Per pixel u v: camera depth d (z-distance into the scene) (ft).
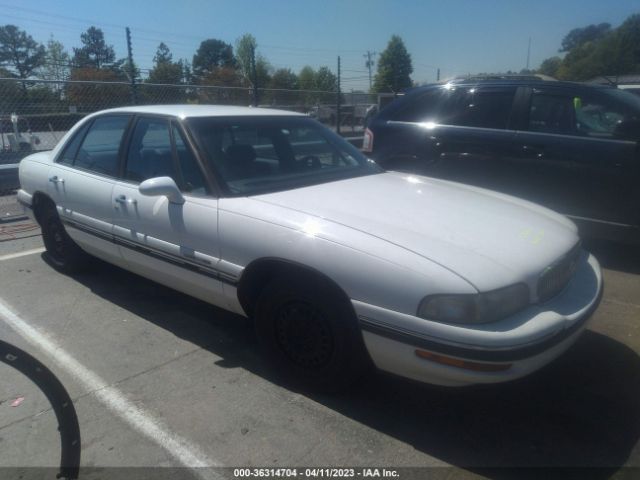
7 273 16.28
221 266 10.34
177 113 12.09
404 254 8.30
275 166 12.15
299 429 8.91
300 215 9.59
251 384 10.24
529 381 10.39
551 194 17.37
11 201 26.48
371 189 11.53
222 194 10.63
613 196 16.08
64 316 13.24
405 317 8.05
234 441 8.63
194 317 13.21
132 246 12.38
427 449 8.46
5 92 28.96
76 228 14.25
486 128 18.62
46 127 30.40
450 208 10.46
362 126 52.95
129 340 12.00
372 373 10.50
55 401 7.29
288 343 9.96
